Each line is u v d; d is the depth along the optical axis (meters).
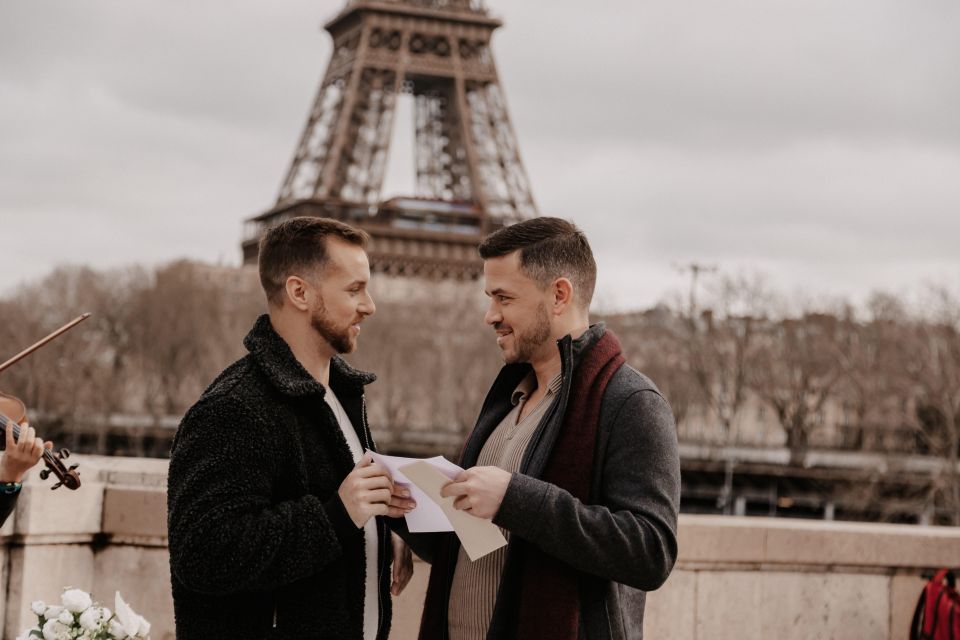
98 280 115.25
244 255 119.62
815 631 9.71
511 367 5.93
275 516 4.82
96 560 8.63
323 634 5.02
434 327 104.88
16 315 110.38
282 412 5.07
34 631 5.82
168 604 8.61
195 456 4.90
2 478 5.48
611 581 5.29
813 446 90.88
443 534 5.78
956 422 64.00
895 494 68.12
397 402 106.38
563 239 5.54
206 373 104.31
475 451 5.88
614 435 5.28
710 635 9.42
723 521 9.59
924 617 9.49
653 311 95.75
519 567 5.27
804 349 82.06
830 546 9.70
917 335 69.06
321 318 5.28
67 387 99.75
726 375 86.38
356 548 5.18
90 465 8.97
